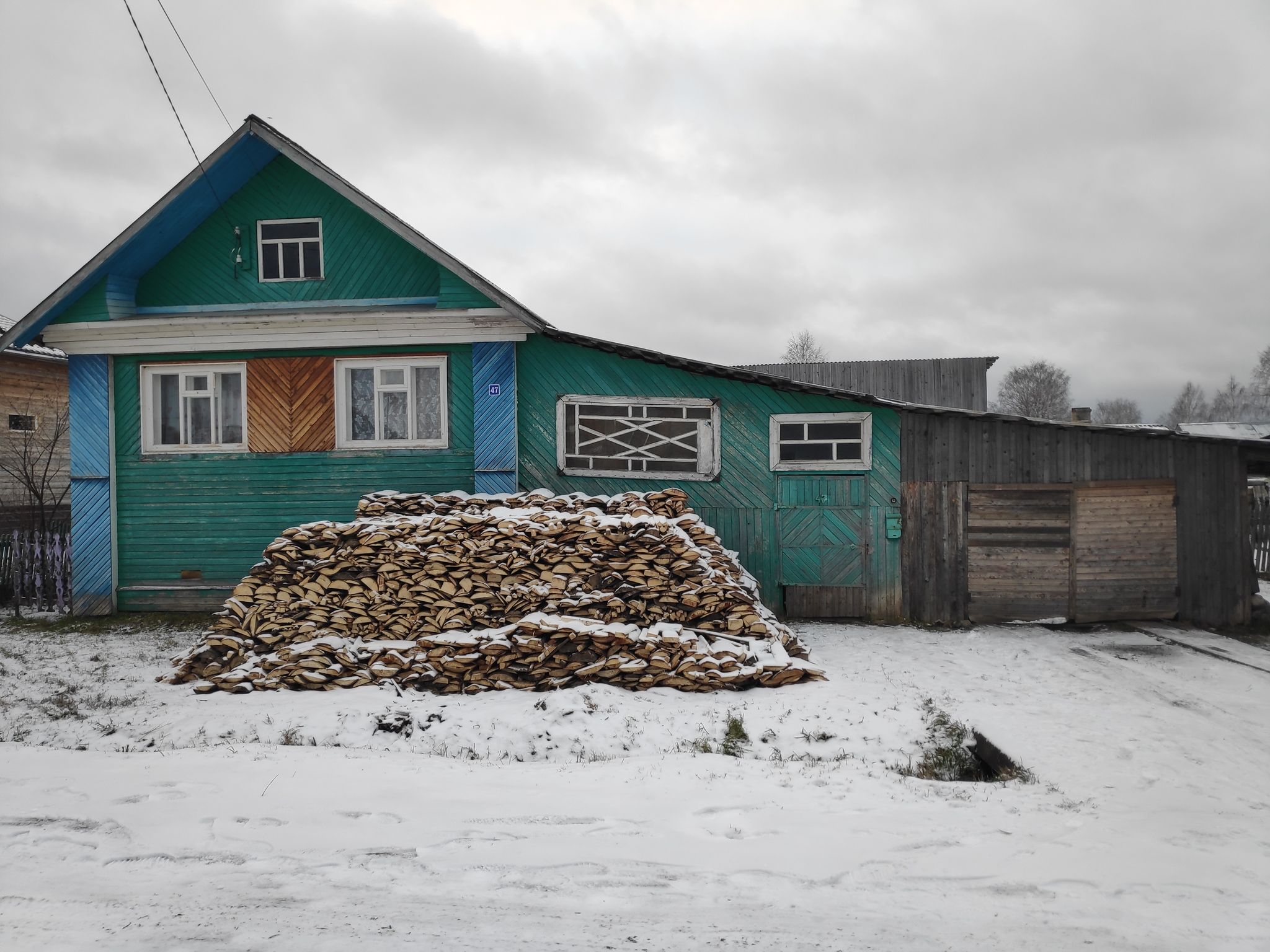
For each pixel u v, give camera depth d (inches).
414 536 372.8
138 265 506.6
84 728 286.5
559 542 366.9
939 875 167.6
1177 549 473.1
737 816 201.5
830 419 485.7
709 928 143.9
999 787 230.8
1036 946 137.8
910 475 483.2
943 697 318.7
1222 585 471.8
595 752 271.3
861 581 485.1
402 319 486.6
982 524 479.5
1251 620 470.6
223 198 507.2
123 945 136.3
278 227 512.1
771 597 491.2
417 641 344.8
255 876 165.0
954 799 218.5
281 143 474.0
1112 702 313.9
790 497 489.4
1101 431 471.2
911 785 231.5
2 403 704.4
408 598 354.0
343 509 498.3
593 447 495.5
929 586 481.4
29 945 136.0
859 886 162.4
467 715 299.1
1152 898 156.6
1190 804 212.7
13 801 209.3
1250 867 171.5
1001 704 309.4
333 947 135.7
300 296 509.4
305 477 499.8
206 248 514.0
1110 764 245.6
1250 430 1267.2
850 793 222.1
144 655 400.2
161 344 499.5
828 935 141.9
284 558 369.1
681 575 355.6
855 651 402.0
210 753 257.8
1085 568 475.2
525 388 496.4
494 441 490.6
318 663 335.9
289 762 247.9
